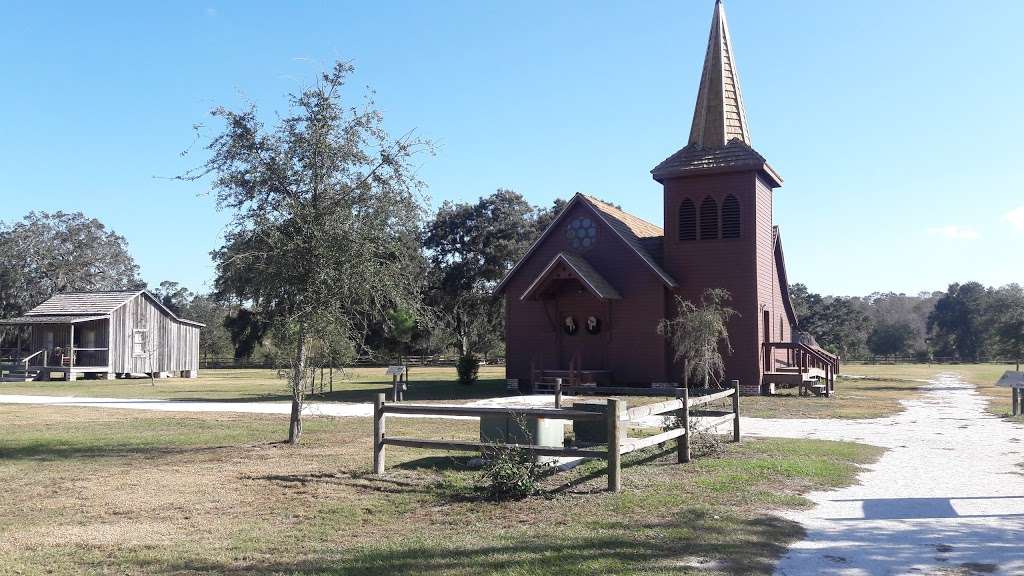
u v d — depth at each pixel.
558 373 30.72
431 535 8.09
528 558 7.04
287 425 18.66
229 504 9.78
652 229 38.38
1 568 7.09
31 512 9.44
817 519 8.66
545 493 9.95
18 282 81.00
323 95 14.77
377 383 39.34
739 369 29.69
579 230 32.41
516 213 69.81
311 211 14.39
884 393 30.98
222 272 14.66
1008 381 21.27
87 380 47.66
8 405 25.88
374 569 6.84
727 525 8.20
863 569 6.79
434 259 70.31
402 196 15.05
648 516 8.66
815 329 92.38
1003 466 12.42
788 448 13.95
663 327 30.22
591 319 32.00
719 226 30.33
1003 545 7.58
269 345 15.80
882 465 12.50
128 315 50.44
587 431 14.27
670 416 12.95
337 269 14.46
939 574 6.63
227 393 33.09
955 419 20.31
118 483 11.20
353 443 15.32
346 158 14.72
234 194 14.62
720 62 32.03
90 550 7.70
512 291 33.41
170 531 8.46
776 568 6.82
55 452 14.55
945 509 9.18
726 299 30.05
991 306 100.00
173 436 16.78
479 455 12.95
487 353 73.69
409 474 11.64
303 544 7.85
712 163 30.20
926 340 126.75
